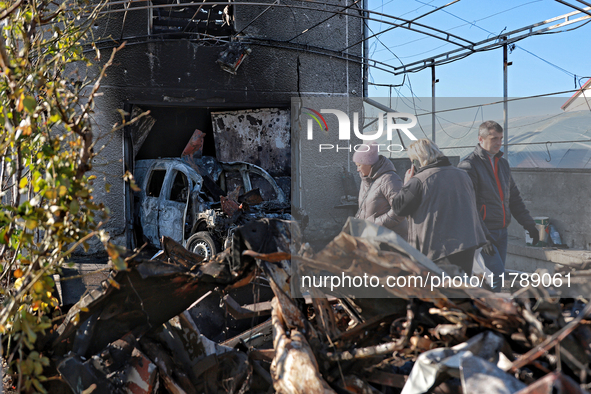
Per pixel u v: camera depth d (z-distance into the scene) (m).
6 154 2.63
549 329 1.87
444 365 1.84
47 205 2.17
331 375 2.24
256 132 9.38
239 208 6.45
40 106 2.13
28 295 2.33
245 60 8.68
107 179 7.83
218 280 2.63
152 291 2.60
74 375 2.36
